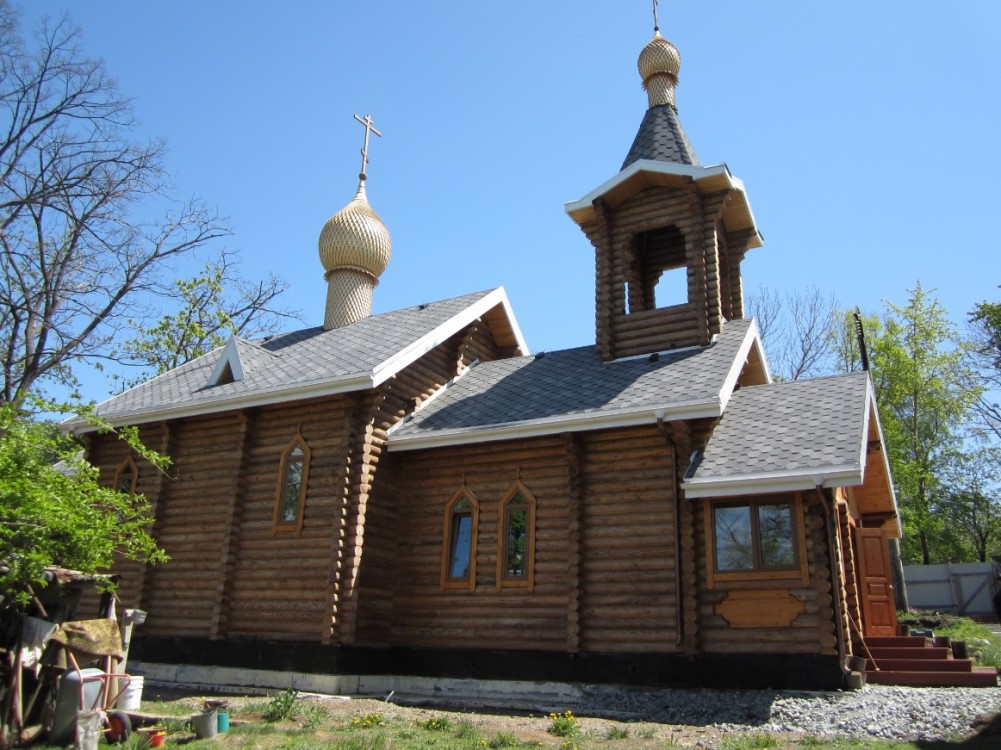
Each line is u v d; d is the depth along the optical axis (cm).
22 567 827
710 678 1300
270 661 1561
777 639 1269
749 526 1343
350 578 1538
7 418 896
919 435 4209
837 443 1302
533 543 1530
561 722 1067
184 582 1739
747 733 1048
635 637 1374
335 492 1605
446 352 1948
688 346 1706
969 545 5397
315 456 1664
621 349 1789
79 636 929
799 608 1266
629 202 1875
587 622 1423
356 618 1530
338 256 2353
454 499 1647
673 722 1174
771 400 1540
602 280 1845
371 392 1638
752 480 1284
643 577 1398
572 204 1877
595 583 1438
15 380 2445
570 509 1491
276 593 1609
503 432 1548
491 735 1029
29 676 901
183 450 1867
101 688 946
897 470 3588
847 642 1327
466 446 1669
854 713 1105
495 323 2141
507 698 1426
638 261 1978
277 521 1659
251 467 1744
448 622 1573
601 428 1464
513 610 1512
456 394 1850
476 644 1529
